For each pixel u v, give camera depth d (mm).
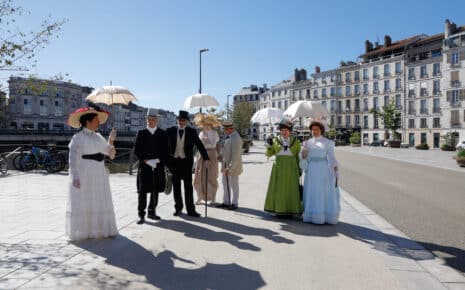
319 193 6113
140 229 5645
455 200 9023
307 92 86625
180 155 6621
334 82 80188
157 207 7555
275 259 4258
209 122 7973
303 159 6281
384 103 70938
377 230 5777
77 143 4980
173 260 4195
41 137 51438
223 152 7590
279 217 6621
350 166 20250
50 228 5672
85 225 4988
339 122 79750
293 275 3764
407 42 67375
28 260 4145
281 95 96000
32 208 7312
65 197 8719
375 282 3598
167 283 3529
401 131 67812
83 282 3523
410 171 17281
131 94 6207
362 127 75188
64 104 77625
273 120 9469
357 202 8586
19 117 72062
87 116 5090
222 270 3891
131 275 3730
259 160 23484
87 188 5012
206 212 6707
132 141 59250
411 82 65875
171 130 6676
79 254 4383
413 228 6020
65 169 15789
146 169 6203
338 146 66562
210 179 7902
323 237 5273
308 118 7273
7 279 3574
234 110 45219
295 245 4832
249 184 11477
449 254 4602
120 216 6613
